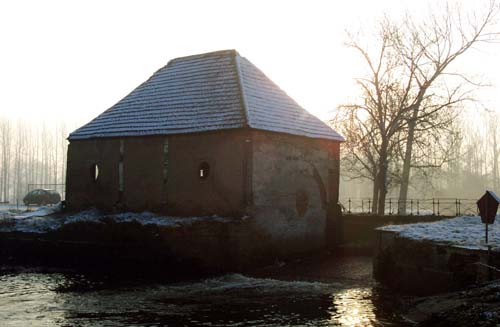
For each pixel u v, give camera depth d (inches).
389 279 743.7
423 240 670.5
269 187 944.9
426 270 657.0
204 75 1080.8
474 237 665.6
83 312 590.9
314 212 1055.6
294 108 1074.7
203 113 987.9
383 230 771.4
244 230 868.6
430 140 1460.4
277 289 719.1
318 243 1062.4
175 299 660.1
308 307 603.2
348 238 1137.4
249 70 1076.5
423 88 1363.2
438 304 539.2
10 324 538.3
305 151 1041.5
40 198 2156.7
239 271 850.1
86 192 1102.4
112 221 938.1
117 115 1107.9
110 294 700.0
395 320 536.4
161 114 1042.7
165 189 995.3
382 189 1347.2
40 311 599.2
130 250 909.2
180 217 943.0
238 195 910.4
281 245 963.3
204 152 956.6
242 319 546.9
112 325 529.3
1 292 724.7
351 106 1405.0
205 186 950.4
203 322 536.4
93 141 1098.7
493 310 454.9
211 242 858.8
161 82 1132.5
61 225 990.4
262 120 949.8
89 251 948.6
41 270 929.5
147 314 575.8
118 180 1056.2
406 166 1466.5
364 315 559.2
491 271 557.9
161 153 1005.8
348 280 781.3
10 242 1032.2
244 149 912.9
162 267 880.9
